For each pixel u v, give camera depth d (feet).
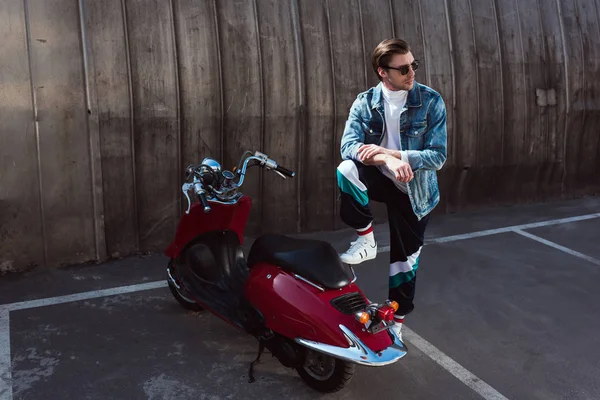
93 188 14.71
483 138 21.11
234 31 16.02
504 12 21.15
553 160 23.03
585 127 23.47
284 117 16.99
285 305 9.27
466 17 20.26
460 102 20.31
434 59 19.62
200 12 15.52
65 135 14.16
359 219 9.55
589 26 23.13
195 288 11.44
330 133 17.85
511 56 21.26
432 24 19.54
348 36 17.84
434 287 14.43
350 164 9.25
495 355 11.19
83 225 14.78
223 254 11.71
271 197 17.39
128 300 12.89
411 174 8.32
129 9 14.58
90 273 14.34
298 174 17.62
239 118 16.35
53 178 14.21
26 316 11.92
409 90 9.07
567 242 18.39
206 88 15.74
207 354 10.73
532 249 17.62
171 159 15.66
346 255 9.65
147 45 14.85
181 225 11.41
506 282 14.93
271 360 10.60
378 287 14.29
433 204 9.73
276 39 16.63
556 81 22.39
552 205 22.89
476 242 18.08
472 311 13.14
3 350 10.53
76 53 13.99
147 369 10.14
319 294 9.20
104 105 14.46
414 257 10.07
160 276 14.33
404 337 11.76
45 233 14.37
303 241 10.11
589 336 12.13
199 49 15.53
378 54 8.77
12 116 13.53
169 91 15.24
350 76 17.92
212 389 9.62
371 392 9.75
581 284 14.98
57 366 10.10
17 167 13.78
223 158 16.42
